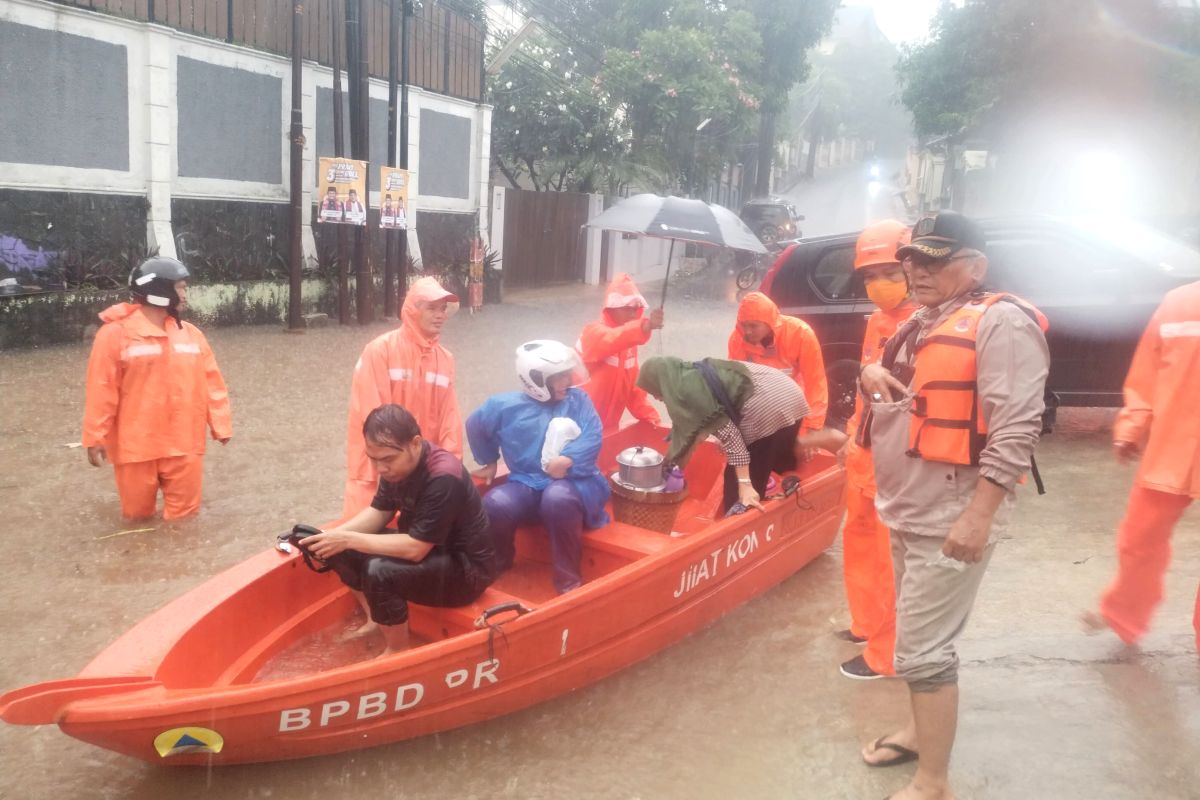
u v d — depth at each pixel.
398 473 3.66
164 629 3.47
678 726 3.80
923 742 3.11
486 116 18.97
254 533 5.88
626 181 23.77
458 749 3.60
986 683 4.04
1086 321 7.32
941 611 3.06
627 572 3.93
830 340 8.57
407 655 3.30
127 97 12.35
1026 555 5.47
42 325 11.50
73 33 11.56
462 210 18.83
